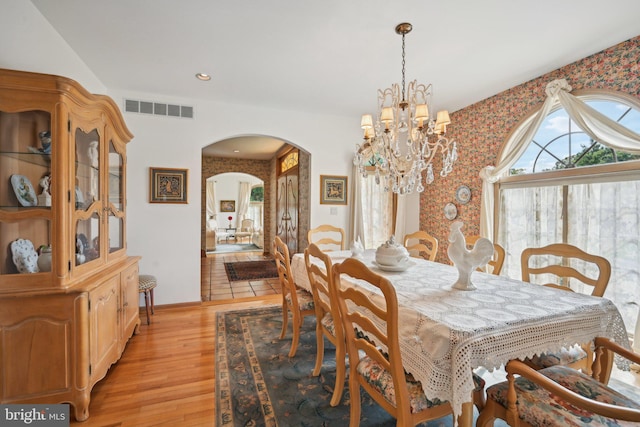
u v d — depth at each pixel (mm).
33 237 1560
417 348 1167
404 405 1100
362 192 4270
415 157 2102
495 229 3262
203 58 2498
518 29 2066
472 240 2359
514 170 3137
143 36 2168
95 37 2178
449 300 1402
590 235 2451
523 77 2842
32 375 1501
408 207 4652
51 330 1530
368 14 1904
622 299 2254
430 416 1144
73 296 1571
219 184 11406
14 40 1702
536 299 1423
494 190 3285
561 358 1479
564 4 1802
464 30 2078
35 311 1509
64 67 2227
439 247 4082
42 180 1565
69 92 1562
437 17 1932
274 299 3736
